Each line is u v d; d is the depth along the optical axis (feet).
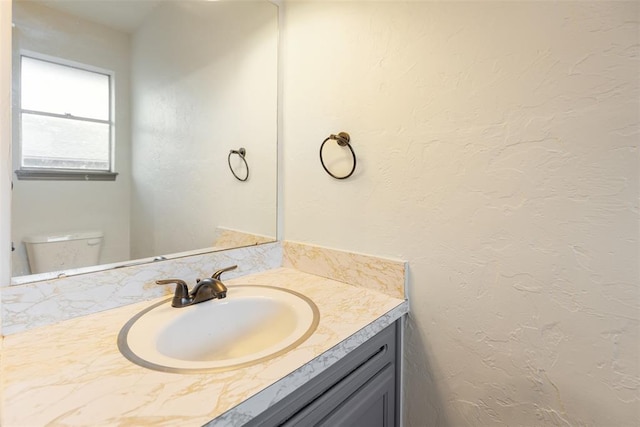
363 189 3.39
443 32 2.75
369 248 3.37
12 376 1.79
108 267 2.89
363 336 2.46
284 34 4.16
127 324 2.49
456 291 2.78
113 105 3.01
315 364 2.03
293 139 4.09
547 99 2.26
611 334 2.08
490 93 2.51
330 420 2.25
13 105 2.40
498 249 2.53
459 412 2.81
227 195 3.90
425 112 2.89
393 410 3.03
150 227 3.23
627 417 2.04
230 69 3.92
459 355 2.79
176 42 3.47
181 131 3.52
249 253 3.88
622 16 1.96
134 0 3.15
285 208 4.23
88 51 2.85
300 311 2.82
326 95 3.67
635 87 1.94
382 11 3.15
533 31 2.30
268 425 1.82
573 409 2.24
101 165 2.93
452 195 2.76
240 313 3.10
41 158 2.56
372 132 3.27
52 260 2.59
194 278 3.38
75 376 1.79
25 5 2.46
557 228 2.26
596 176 2.09
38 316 2.42
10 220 2.37
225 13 3.84
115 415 1.48
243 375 1.82
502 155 2.48
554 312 2.30
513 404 2.51
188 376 1.81
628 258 2.00
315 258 3.85
